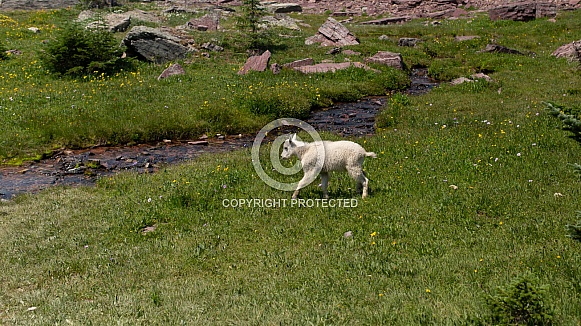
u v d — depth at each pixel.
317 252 8.40
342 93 23.72
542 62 27.64
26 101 20.12
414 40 34.88
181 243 9.12
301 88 23.25
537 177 10.99
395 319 6.08
